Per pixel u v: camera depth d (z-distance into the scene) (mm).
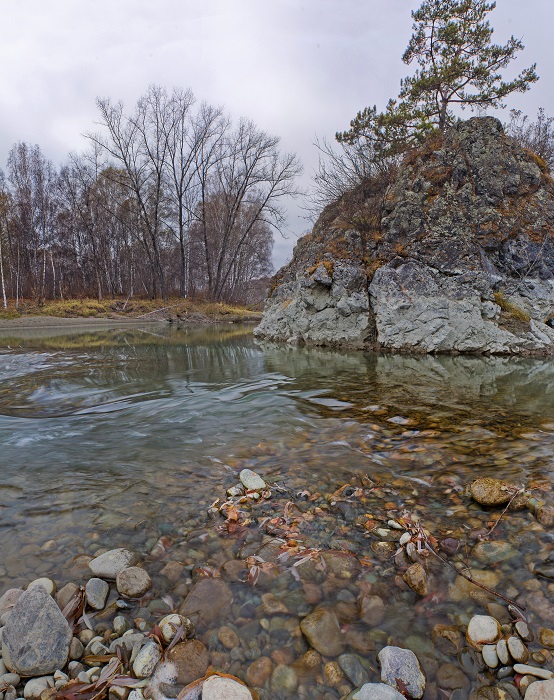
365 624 1808
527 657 1611
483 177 11602
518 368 8102
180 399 5805
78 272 38344
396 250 11711
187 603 1925
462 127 12414
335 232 13875
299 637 1745
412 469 3346
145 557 2273
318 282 12328
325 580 2062
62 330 20219
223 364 9109
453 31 15531
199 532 2498
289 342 13312
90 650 1704
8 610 1852
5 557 2270
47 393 6230
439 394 5859
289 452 3766
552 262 10898
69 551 2324
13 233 30719
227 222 34000
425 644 1705
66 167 33062
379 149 15172
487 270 10711
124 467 3465
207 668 1619
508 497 2697
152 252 39125
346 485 3076
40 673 1610
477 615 1798
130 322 26203
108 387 6668
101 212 34625
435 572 2098
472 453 3619
